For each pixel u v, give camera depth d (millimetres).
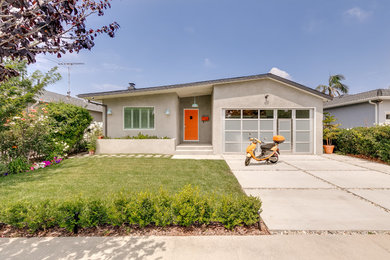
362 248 2117
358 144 8375
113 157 8289
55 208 2482
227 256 1993
